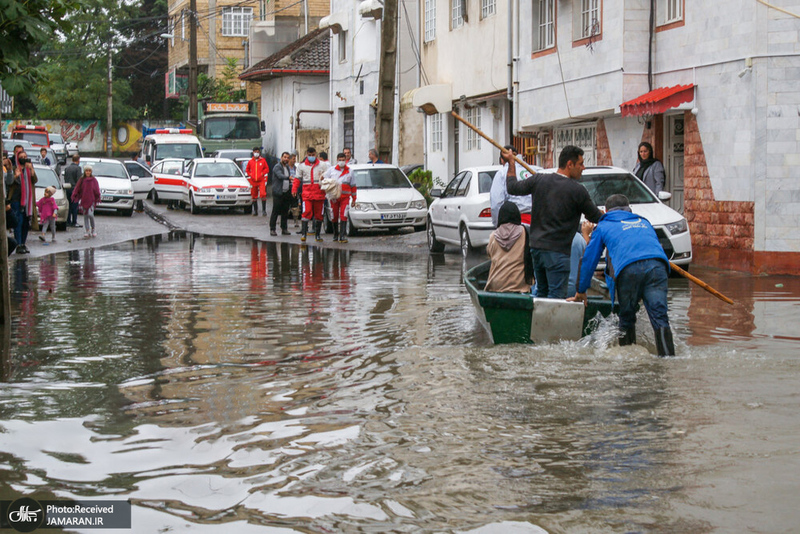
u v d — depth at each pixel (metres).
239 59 61.47
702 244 17.08
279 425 6.06
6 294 10.23
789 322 10.22
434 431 5.85
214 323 10.38
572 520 4.36
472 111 28.66
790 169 15.33
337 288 13.66
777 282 14.25
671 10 18.14
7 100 40.41
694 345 8.83
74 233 25.94
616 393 6.76
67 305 11.91
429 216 20.47
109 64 68.25
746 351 8.45
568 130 22.89
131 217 33.09
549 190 9.34
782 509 4.45
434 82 30.97
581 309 8.75
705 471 4.99
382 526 4.34
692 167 17.34
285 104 45.22
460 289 13.45
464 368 7.73
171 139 42.31
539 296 9.84
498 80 25.97
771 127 15.38
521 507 4.54
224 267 16.95
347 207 22.84
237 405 6.61
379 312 11.15
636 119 19.59
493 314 8.76
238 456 5.42
